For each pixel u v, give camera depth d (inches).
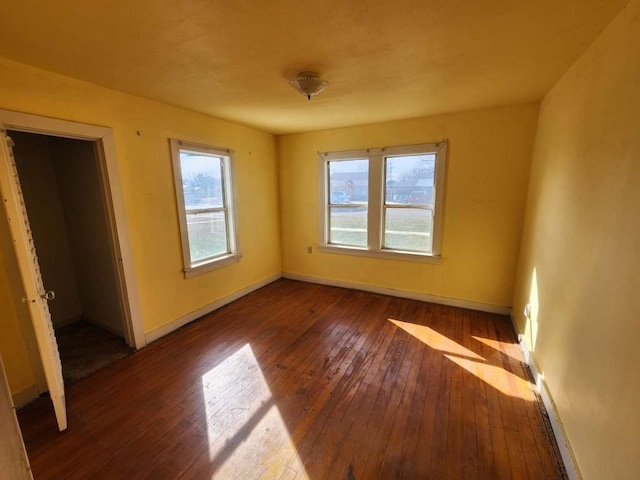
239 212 156.5
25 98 78.4
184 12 54.0
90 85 91.5
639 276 43.2
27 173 116.7
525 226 122.4
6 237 78.7
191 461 65.3
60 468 63.9
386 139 148.0
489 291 139.3
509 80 91.1
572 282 68.6
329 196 174.4
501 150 126.0
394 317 135.9
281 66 79.4
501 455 65.9
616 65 54.7
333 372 96.2
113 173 99.2
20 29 59.3
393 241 159.5
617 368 47.3
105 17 55.3
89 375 95.9
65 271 130.3
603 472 48.8
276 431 73.0
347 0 51.0
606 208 55.1
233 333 122.7
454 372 95.4
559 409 70.7
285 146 178.7
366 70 82.6
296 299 158.7
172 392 87.6
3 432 25.6
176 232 123.2
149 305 115.1
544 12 55.0
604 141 57.6
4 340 79.4
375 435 71.5
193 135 126.5
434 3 52.2
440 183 139.3
